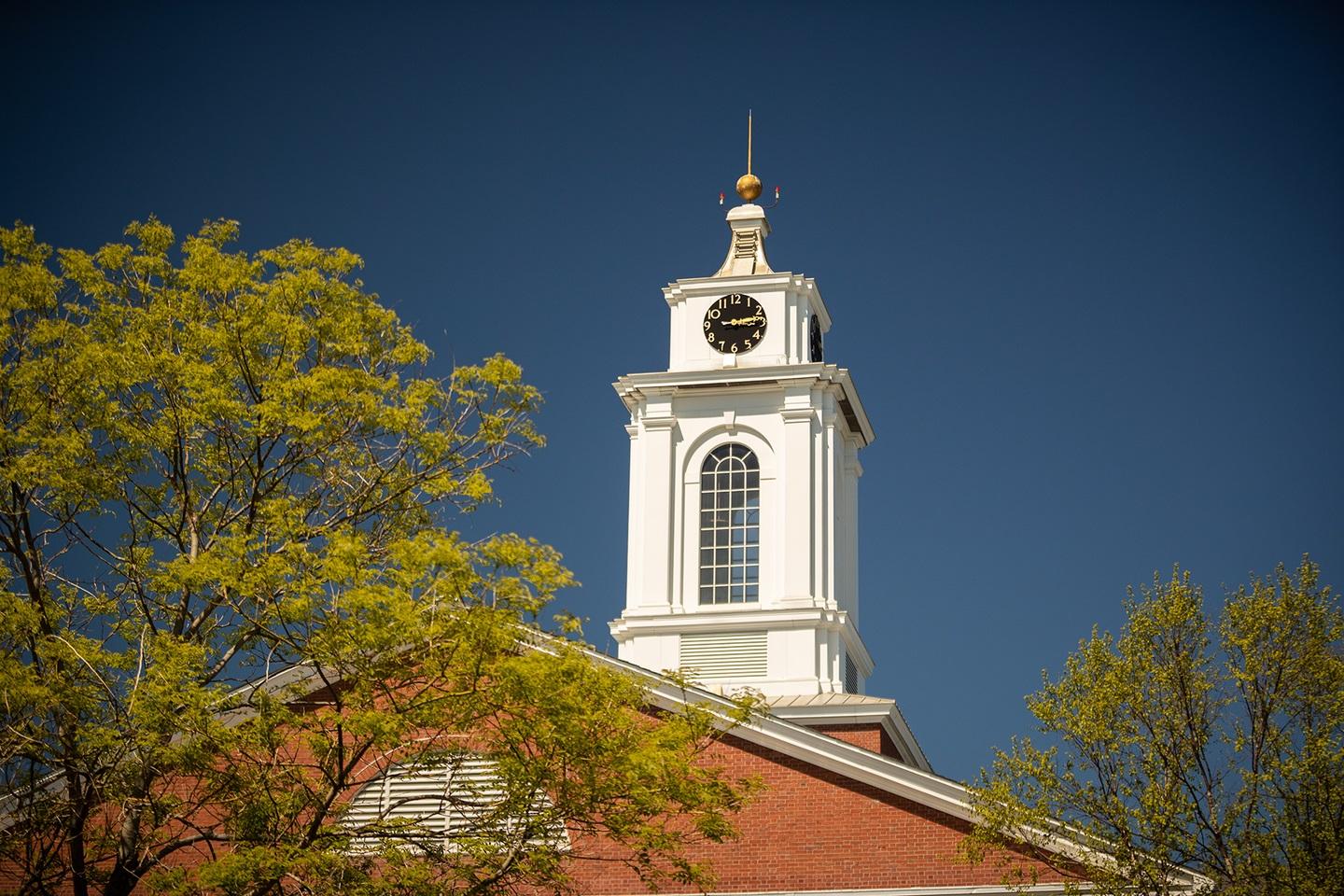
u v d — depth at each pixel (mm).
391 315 34344
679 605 52250
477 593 30500
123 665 31484
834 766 39844
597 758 31094
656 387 53969
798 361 54281
